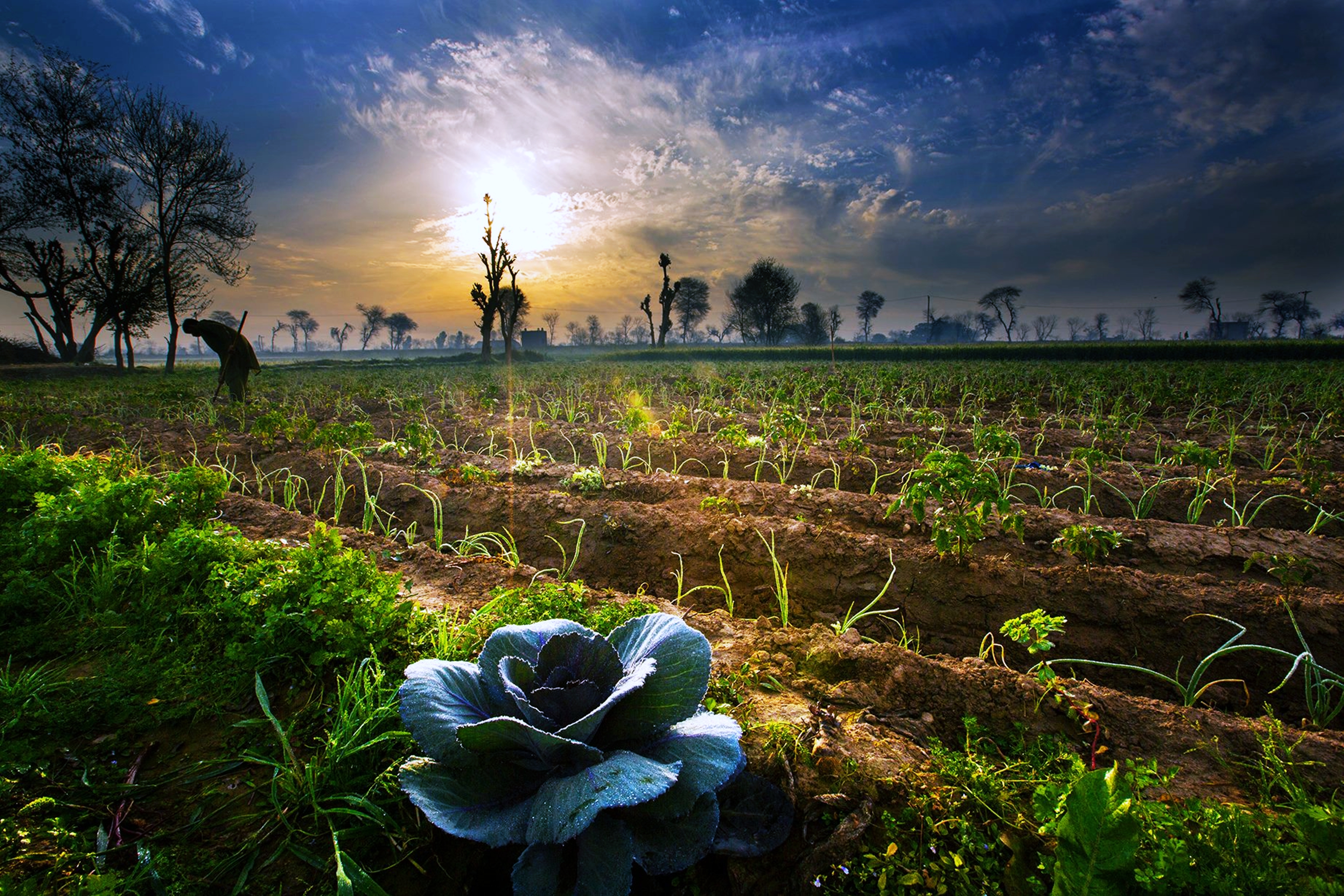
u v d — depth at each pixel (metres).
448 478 7.46
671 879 2.23
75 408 15.14
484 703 2.51
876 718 3.05
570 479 7.04
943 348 52.16
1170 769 2.77
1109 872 1.86
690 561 5.48
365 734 2.64
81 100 36.66
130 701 3.00
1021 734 2.97
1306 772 2.73
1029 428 11.98
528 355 61.22
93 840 2.22
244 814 2.39
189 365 57.06
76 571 4.03
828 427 11.54
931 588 4.86
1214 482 7.16
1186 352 42.22
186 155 38.91
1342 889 1.79
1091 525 5.63
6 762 2.53
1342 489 6.86
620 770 2.07
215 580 3.73
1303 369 23.16
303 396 17.64
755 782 2.46
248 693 3.08
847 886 2.15
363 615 3.29
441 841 2.32
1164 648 4.32
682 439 9.76
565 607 3.71
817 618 4.87
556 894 1.99
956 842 2.28
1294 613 4.25
